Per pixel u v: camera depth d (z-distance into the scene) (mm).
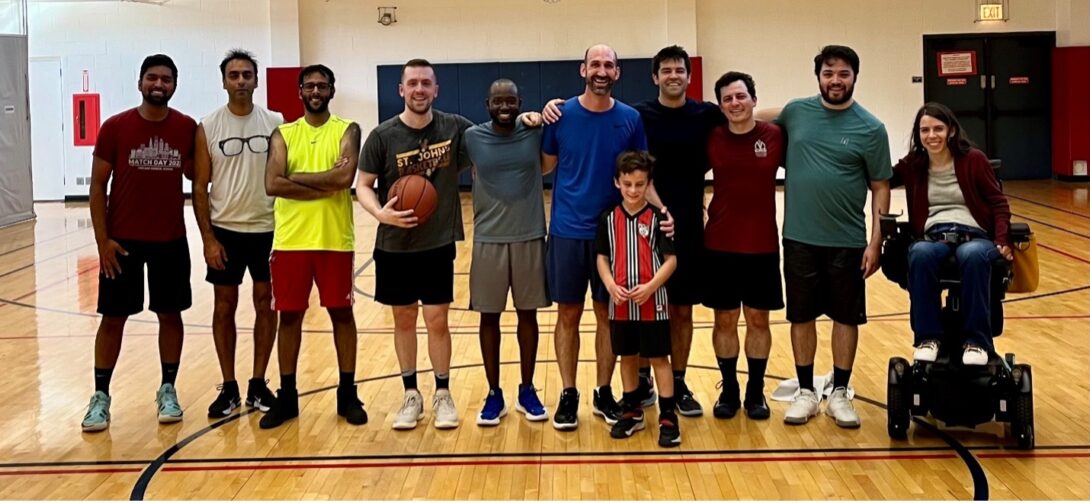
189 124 4152
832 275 3953
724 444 3758
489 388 4328
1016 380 3592
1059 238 9016
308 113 4043
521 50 14578
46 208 13977
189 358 5340
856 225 3938
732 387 4137
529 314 4090
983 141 14531
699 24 14484
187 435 3969
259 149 4164
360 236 10836
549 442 3820
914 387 3740
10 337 5906
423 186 3859
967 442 3727
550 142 3963
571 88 14523
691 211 4035
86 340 5809
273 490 3332
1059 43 14305
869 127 3861
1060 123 14297
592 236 3906
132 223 4062
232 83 4090
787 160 3990
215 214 4156
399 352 4098
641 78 14398
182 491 3332
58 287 7664
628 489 3295
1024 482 3281
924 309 3654
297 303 4020
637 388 3895
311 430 4016
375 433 3967
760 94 14523
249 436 3943
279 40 14414
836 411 3961
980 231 3721
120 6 14438
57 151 14773
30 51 14570
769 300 4027
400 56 14641
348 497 3258
